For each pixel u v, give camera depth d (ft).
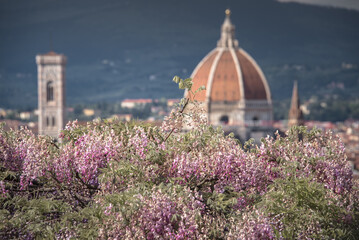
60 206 98.78
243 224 93.76
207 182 107.14
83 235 90.48
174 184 103.60
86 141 110.01
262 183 109.50
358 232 105.91
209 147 110.52
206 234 90.94
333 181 113.50
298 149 117.19
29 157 107.65
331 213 103.24
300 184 101.55
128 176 102.42
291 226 98.94
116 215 90.74
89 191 109.50
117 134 115.03
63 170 106.63
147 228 89.81
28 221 96.53
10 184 104.32
